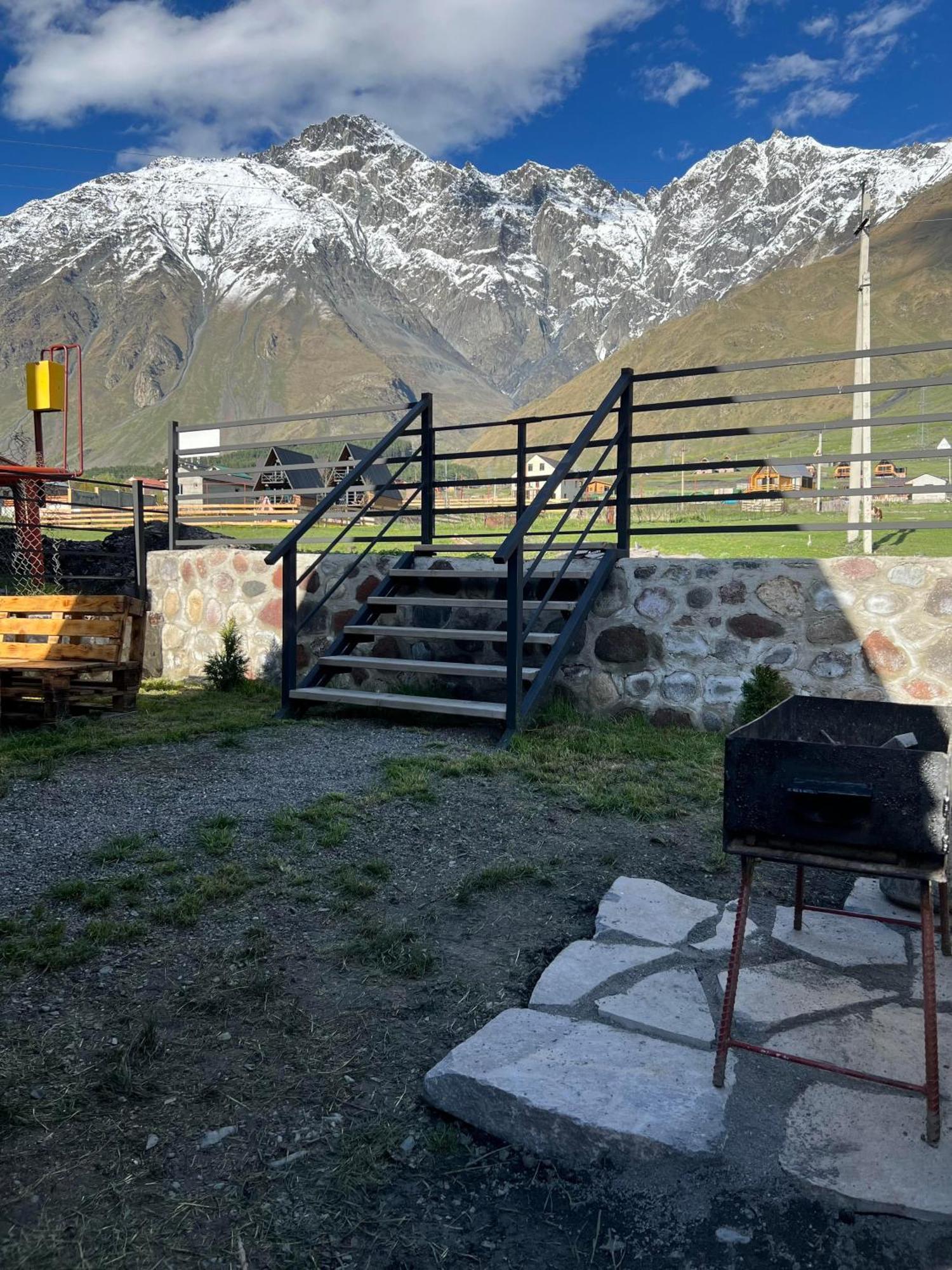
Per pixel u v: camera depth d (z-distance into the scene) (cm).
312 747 584
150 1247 181
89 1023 257
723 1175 201
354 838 411
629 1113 213
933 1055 208
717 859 396
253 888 355
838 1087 229
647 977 284
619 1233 189
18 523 1562
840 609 598
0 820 427
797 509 4578
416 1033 259
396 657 799
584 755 555
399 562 783
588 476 656
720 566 632
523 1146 216
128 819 433
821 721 317
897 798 210
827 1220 190
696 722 639
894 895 344
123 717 693
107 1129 214
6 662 682
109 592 1516
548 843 413
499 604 724
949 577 567
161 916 323
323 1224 189
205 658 923
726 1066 235
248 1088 232
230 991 277
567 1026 256
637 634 661
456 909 342
